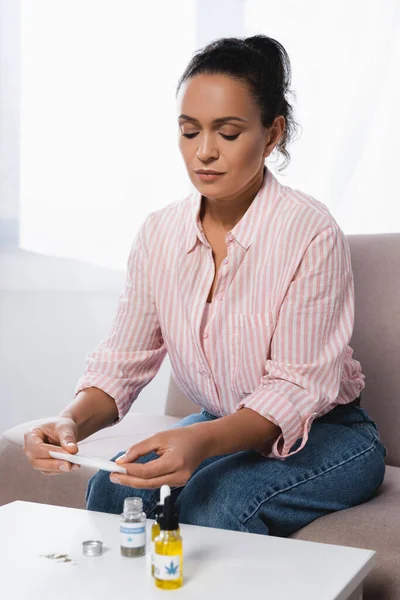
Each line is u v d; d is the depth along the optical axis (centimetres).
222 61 142
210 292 157
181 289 158
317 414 151
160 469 126
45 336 323
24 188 319
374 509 152
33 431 139
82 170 316
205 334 155
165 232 163
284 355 149
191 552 117
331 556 116
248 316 153
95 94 314
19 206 320
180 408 232
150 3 308
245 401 145
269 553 117
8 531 126
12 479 196
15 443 198
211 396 161
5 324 323
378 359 202
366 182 281
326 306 150
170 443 129
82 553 117
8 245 321
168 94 308
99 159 315
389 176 278
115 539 123
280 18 292
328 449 152
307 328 149
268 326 152
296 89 288
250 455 153
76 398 158
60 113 316
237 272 153
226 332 154
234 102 140
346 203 283
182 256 158
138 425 218
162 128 310
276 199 156
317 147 287
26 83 316
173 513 106
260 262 153
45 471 134
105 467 126
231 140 142
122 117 313
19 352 325
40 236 320
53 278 320
